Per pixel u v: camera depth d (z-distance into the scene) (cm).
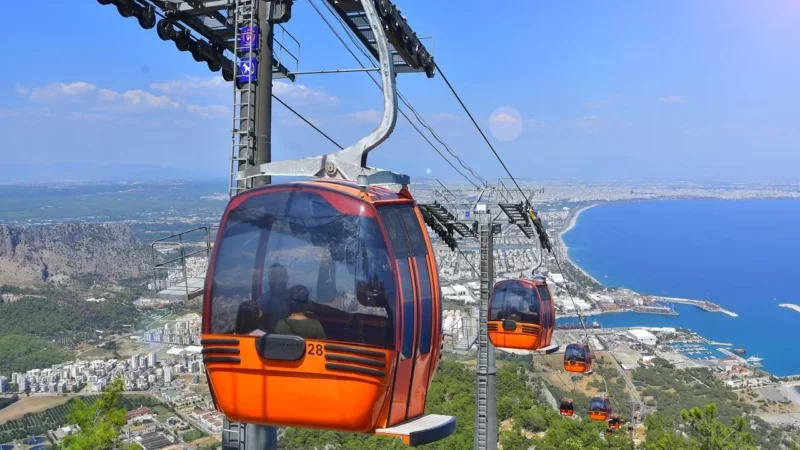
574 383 6900
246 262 664
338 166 752
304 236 656
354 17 1294
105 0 1128
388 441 3762
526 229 2616
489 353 2153
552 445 3931
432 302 719
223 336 657
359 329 629
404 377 663
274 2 1037
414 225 730
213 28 1262
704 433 2808
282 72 1254
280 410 644
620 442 3959
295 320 638
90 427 2039
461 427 3744
